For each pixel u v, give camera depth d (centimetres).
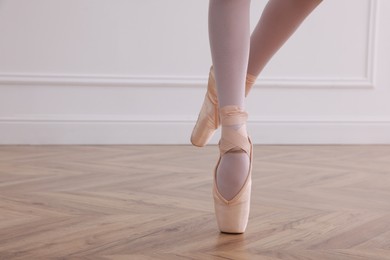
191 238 133
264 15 148
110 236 133
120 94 339
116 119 338
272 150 316
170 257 118
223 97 134
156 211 160
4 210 160
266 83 346
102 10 337
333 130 351
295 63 351
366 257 119
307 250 124
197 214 157
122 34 339
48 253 120
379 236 136
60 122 333
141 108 342
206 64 345
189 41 343
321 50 352
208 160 270
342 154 301
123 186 199
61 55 335
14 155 282
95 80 336
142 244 127
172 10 342
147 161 264
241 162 134
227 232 137
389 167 254
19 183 204
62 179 212
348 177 226
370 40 352
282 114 350
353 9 352
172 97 343
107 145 333
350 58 354
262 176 225
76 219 150
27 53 332
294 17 145
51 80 332
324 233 138
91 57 338
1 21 329
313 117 350
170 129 341
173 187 199
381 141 353
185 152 301
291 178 221
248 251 123
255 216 156
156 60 342
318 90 351
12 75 329
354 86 352
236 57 132
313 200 179
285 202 175
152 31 341
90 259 116
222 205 135
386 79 355
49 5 332
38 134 332
